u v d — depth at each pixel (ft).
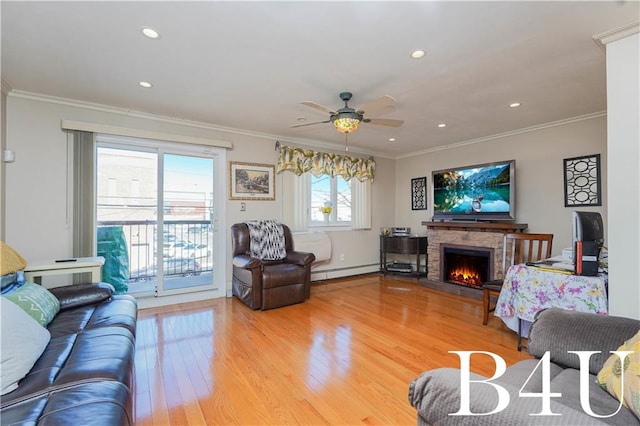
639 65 6.13
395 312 11.56
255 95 10.09
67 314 6.48
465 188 15.30
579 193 12.22
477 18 6.08
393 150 18.56
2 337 3.99
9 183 9.71
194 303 12.72
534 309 7.81
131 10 5.84
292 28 6.43
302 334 9.39
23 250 9.89
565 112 11.62
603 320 4.63
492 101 10.52
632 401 3.28
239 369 7.29
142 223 12.62
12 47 7.17
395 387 6.56
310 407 5.89
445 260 15.69
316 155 16.38
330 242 16.72
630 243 6.13
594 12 5.87
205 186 13.62
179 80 8.96
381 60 7.77
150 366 7.40
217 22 6.22
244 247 13.25
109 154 11.76
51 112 10.36
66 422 3.02
